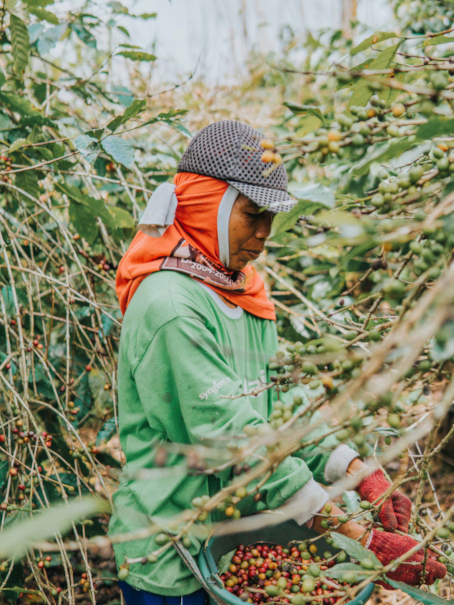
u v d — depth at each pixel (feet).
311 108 3.04
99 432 6.24
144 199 7.56
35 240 7.13
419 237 2.87
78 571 6.62
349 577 2.96
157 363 4.09
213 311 4.33
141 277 4.35
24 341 6.53
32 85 7.73
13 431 5.81
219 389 3.95
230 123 4.24
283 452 2.94
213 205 4.17
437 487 7.74
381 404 2.91
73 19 7.21
